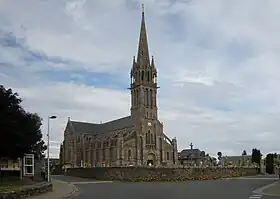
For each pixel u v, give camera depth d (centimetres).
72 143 15912
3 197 2689
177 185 5856
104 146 14175
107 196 3444
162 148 14488
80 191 4331
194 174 9094
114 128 15162
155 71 15238
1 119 4069
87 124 16638
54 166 13262
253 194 3594
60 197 3312
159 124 14712
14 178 4525
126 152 13600
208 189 4550
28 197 3180
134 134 14000
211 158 17100
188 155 17175
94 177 8831
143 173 8331
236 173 10638
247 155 17988
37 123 5275
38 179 5434
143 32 15550
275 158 13525
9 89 4372
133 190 4456
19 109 4434
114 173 8338
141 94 14612
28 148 4475
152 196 3391
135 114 14512
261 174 11969
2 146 4141
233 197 3212
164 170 8606
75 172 9781
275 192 3853
